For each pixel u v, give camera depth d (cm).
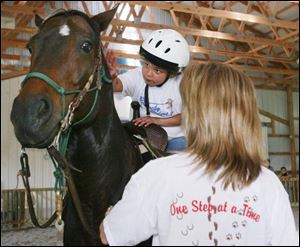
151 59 234
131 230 125
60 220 191
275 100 1805
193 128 127
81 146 192
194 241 118
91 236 198
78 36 184
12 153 1323
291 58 1416
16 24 1198
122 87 248
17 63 1245
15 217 1044
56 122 173
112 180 199
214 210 119
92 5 1257
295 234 126
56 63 177
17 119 164
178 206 120
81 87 184
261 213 121
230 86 126
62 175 193
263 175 127
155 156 211
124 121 271
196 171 122
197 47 1271
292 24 1095
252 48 1335
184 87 131
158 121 236
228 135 123
